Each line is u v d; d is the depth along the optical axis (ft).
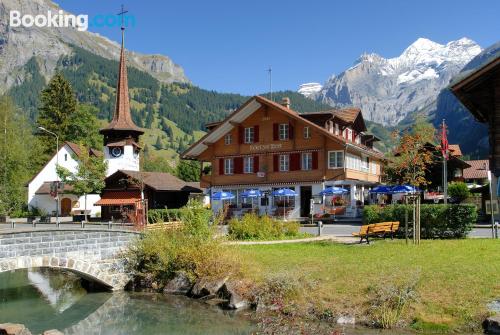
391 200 195.72
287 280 60.44
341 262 68.23
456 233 86.28
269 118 176.45
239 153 180.65
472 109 88.89
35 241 67.97
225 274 69.56
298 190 169.58
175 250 76.59
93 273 75.31
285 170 172.86
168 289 75.31
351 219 156.66
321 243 88.58
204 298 68.39
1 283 90.07
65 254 71.87
